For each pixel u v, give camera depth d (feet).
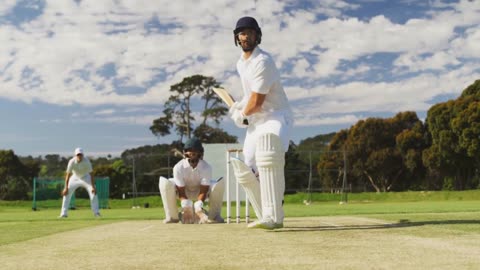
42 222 30.66
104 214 51.21
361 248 12.16
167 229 20.24
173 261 10.46
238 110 19.63
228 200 24.26
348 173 167.94
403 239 14.12
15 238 16.72
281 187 18.28
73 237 16.84
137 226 22.80
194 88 171.32
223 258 10.78
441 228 17.54
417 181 165.99
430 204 67.26
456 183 151.74
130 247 13.20
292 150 130.00
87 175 44.32
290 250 11.98
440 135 141.49
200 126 173.88
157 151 169.37
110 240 15.35
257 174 19.43
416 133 156.97
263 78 18.57
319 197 102.89
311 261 10.16
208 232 17.99
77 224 26.63
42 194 104.68
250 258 10.72
